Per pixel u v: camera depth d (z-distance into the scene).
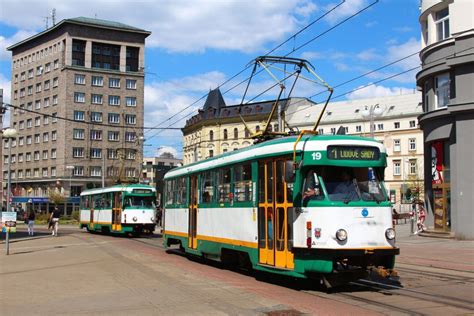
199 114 97.56
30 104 97.94
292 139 12.20
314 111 89.38
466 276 13.98
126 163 91.62
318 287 11.99
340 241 10.92
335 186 11.38
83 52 90.88
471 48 24.36
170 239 20.88
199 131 96.50
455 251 20.67
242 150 14.46
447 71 27.69
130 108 93.25
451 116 27.03
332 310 9.23
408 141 81.06
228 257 15.34
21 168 99.44
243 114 88.31
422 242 25.17
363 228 11.13
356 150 11.63
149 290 11.37
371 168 11.82
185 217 18.77
